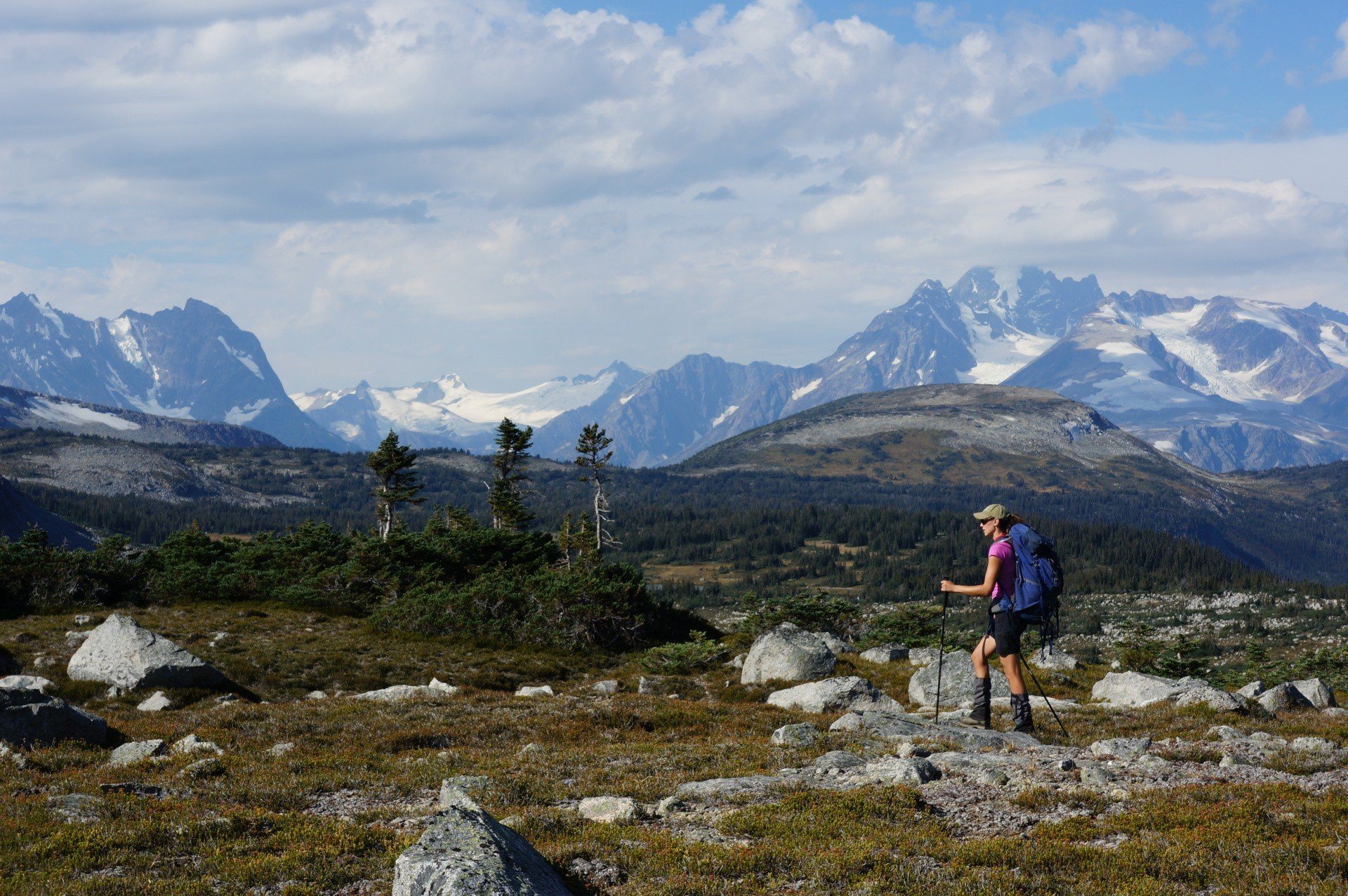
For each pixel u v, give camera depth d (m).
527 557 71.88
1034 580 14.61
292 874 9.66
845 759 14.11
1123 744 14.74
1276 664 54.28
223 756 16.86
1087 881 8.55
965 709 21.22
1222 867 8.62
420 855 8.09
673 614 62.53
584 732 20.23
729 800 12.45
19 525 173.75
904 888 8.52
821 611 53.19
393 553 64.25
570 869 9.43
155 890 9.25
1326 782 12.20
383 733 20.06
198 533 68.69
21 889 9.29
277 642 44.00
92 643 29.55
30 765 15.83
